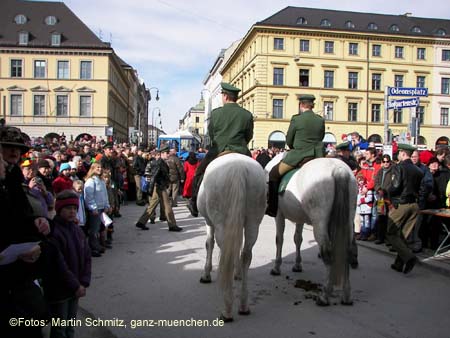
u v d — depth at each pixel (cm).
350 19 5094
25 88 4947
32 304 312
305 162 596
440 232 903
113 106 5700
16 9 5181
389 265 760
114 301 548
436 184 897
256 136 4659
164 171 1073
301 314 506
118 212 1298
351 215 522
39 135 5000
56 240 388
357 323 480
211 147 571
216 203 472
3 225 304
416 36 4972
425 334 452
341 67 4841
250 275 673
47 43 4950
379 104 4981
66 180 705
